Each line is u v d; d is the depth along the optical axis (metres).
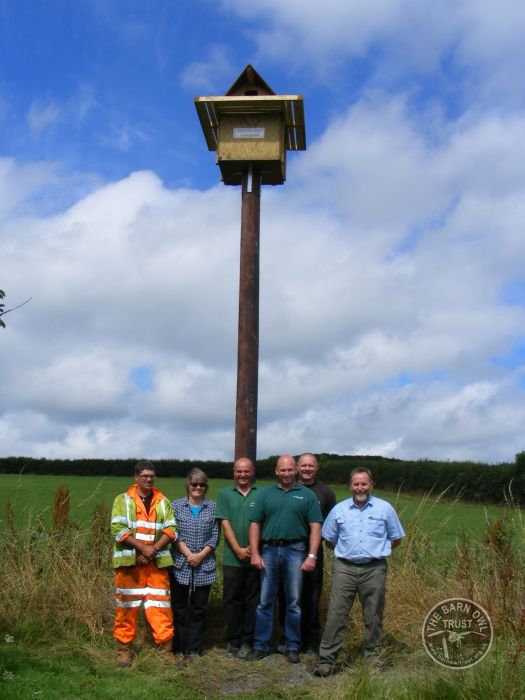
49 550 8.32
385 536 6.49
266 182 8.69
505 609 6.62
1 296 7.29
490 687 5.16
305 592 6.96
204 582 6.88
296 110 7.98
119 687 5.80
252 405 7.85
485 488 20.92
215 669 6.39
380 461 25.58
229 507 7.04
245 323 7.98
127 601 6.64
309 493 6.82
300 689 5.92
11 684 5.61
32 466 36.19
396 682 5.66
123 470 36.06
